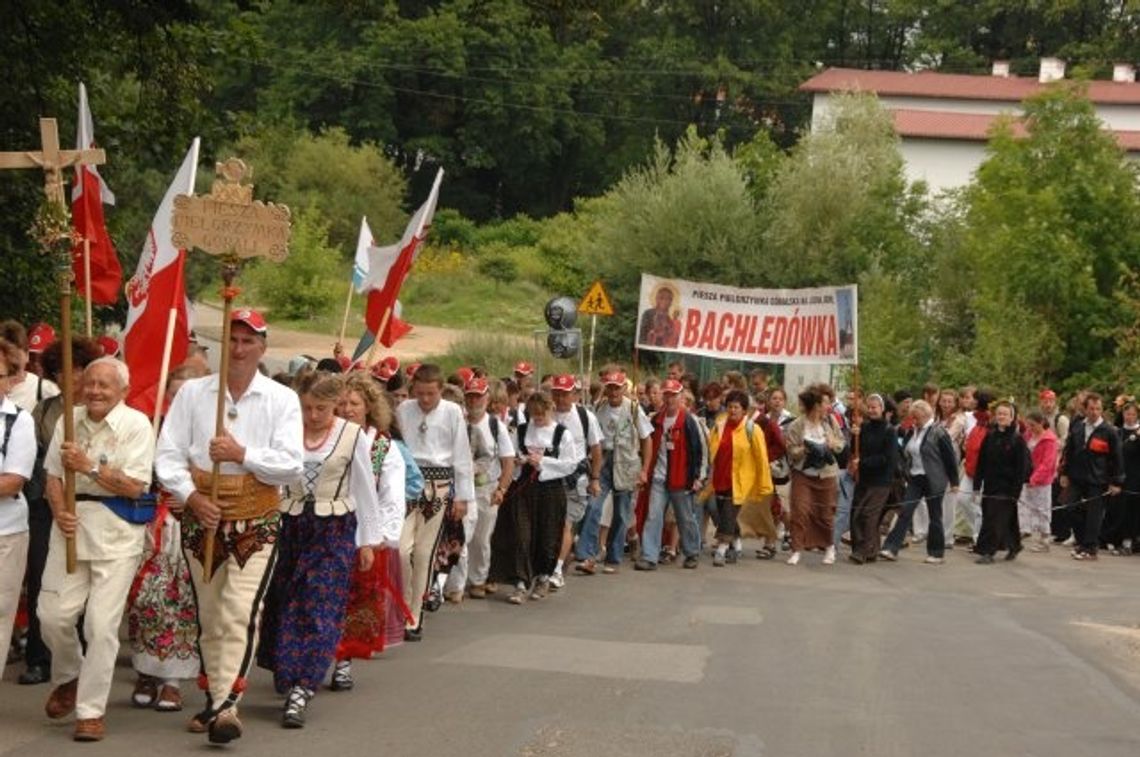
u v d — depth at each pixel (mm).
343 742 9305
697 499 20125
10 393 11031
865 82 74188
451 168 87062
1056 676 12297
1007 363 40438
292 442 9242
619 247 52469
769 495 20797
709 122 90062
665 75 87688
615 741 9469
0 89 18672
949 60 93312
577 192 92438
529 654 12523
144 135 21109
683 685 11359
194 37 20750
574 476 17141
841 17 96250
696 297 23000
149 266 11320
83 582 9297
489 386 16406
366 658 11000
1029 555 23547
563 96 85750
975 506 24234
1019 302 41406
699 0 89062
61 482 9305
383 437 10953
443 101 85438
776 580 19156
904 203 52438
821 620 15258
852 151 53000
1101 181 44125
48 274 19125
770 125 89250
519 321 64188
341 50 82562
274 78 81000
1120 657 13445
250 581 9219
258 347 9242
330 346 54625
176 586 9875
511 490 16078
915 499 22016
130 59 20406
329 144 75438
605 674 11711
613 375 19125
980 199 45875
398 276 14266
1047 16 90438
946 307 48031
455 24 82062
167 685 10023
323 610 9805
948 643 13906
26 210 19094
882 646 13570
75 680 9547
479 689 11000
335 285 65250
